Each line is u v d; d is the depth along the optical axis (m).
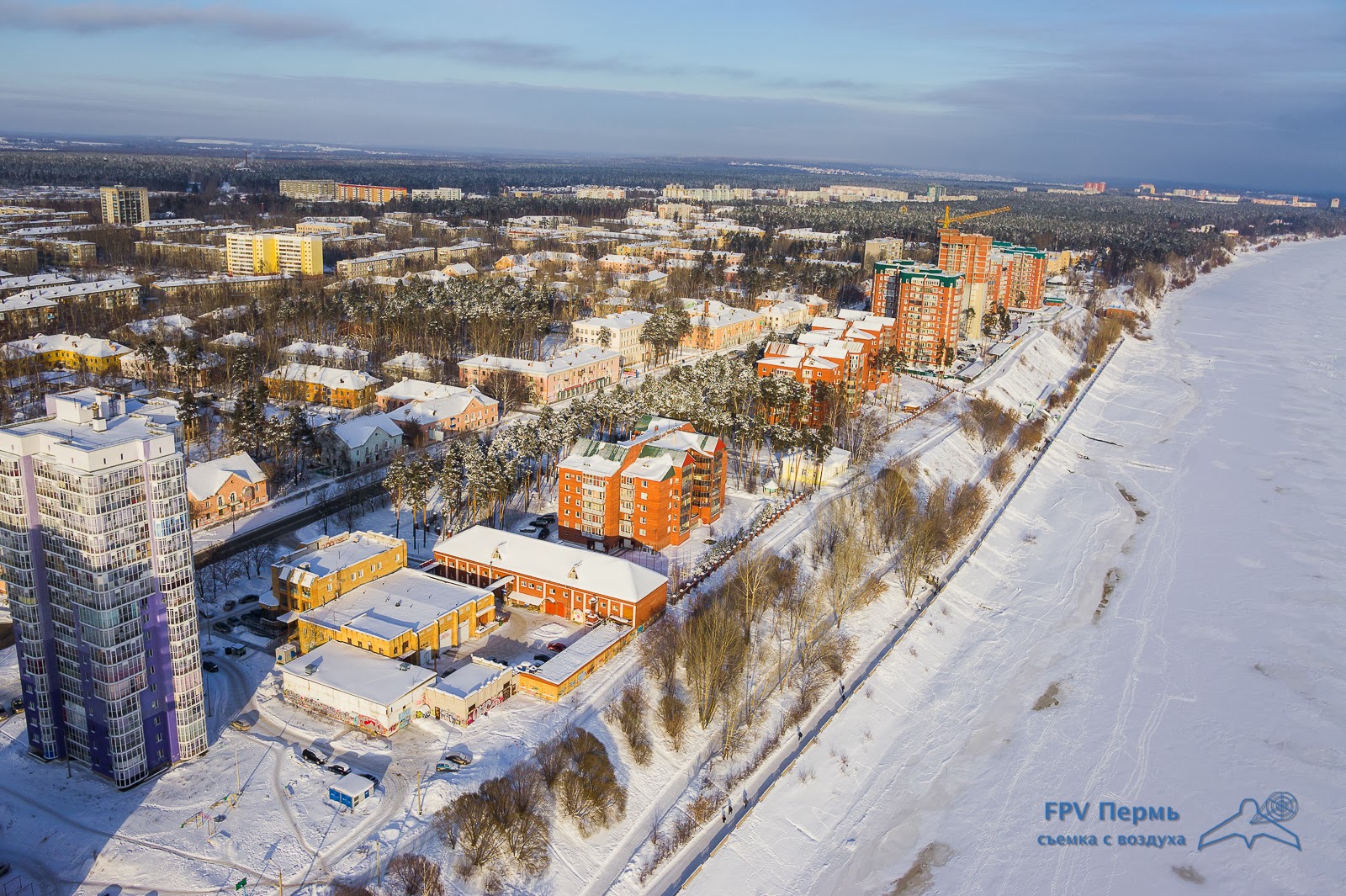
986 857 111.94
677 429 190.38
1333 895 108.62
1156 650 161.25
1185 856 113.94
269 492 191.38
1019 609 175.00
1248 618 173.38
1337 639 166.25
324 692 121.06
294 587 139.88
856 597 162.12
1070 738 135.75
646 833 107.44
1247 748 135.12
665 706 125.25
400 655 128.88
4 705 120.50
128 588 103.50
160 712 109.25
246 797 106.25
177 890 92.88
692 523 186.62
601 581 146.88
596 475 171.12
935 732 135.88
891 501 194.12
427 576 149.50
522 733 119.38
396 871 94.69
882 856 111.00
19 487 102.06
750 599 147.75
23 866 94.88
